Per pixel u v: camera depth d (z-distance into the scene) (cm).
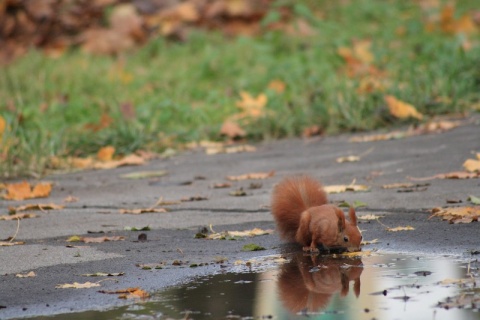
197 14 2383
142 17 2386
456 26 2238
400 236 758
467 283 581
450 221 798
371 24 2369
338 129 1582
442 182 1026
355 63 1925
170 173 1297
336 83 1739
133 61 2161
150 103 1786
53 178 1297
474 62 1761
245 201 1009
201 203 1015
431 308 526
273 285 607
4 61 2242
